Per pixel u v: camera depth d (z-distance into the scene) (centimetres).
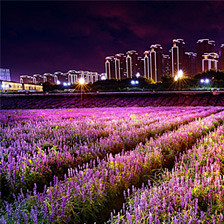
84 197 308
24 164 426
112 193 351
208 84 5666
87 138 718
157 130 889
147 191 294
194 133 788
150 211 258
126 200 311
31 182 394
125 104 4259
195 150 542
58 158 505
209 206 275
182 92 4547
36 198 307
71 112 2388
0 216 273
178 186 312
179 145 623
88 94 5453
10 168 401
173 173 357
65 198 288
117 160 456
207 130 905
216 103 3644
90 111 2514
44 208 270
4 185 368
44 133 882
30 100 5234
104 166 422
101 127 1038
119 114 1900
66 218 267
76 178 362
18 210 256
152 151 536
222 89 4981
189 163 457
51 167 467
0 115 1959
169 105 3841
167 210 263
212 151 506
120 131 899
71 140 730
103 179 364
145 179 412
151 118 1419
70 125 1111
